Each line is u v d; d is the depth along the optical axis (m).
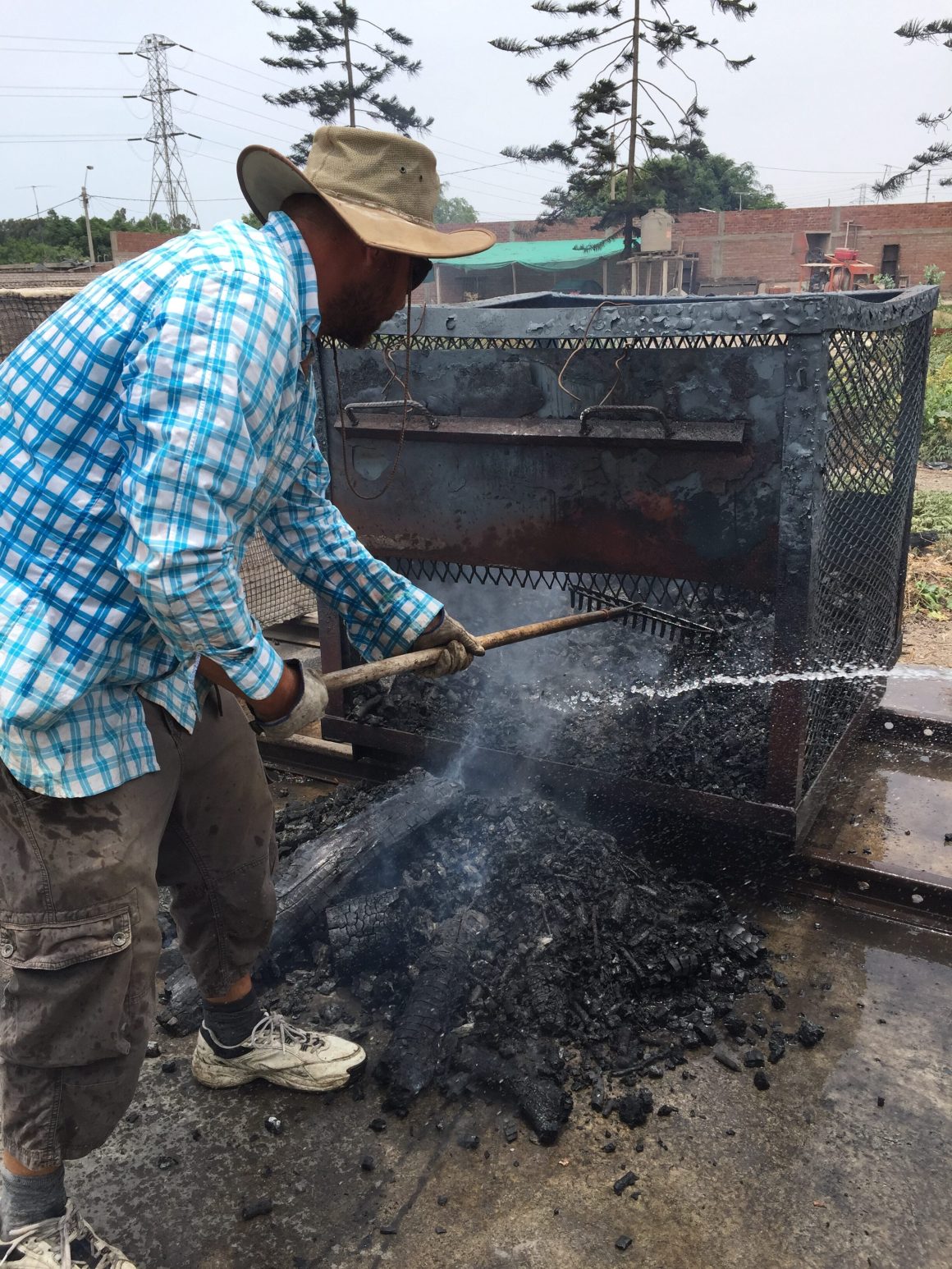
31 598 1.33
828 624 2.67
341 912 2.35
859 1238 1.65
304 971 2.40
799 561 2.29
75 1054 1.42
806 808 2.58
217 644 1.33
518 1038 2.10
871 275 27.38
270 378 1.32
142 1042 1.50
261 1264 1.64
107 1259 1.54
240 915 1.86
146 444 1.24
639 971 2.25
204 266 1.28
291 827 2.91
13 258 47.78
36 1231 1.50
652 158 18.05
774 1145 1.86
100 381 1.29
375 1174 1.82
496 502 2.67
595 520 2.54
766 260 34.00
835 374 2.34
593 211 26.92
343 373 2.80
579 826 2.71
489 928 2.37
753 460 2.29
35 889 1.39
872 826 2.88
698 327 2.21
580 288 29.52
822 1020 2.20
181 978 2.34
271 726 1.51
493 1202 1.75
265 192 1.54
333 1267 1.63
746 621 3.01
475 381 2.61
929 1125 1.90
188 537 1.24
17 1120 1.45
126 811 1.45
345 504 2.92
